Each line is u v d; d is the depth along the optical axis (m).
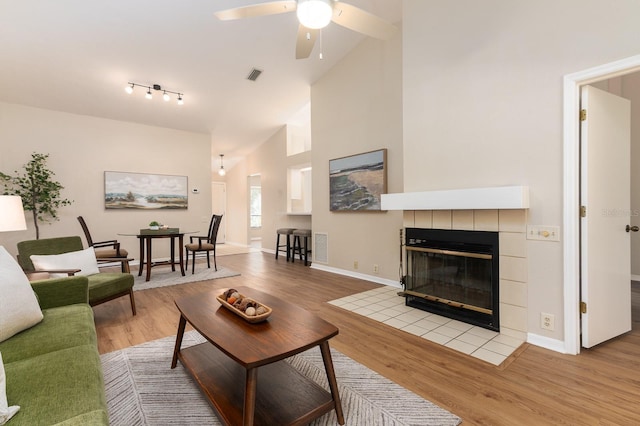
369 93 4.52
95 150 5.64
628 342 2.45
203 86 5.10
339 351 2.35
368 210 4.51
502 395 1.79
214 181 10.01
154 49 4.10
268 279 4.71
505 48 2.57
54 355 1.42
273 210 7.57
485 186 2.71
